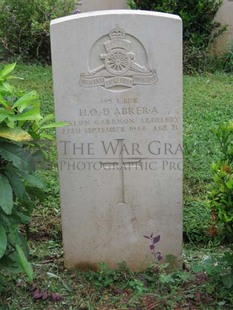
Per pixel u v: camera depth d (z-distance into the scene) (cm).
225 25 496
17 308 192
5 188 174
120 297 198
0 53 472
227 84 437
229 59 490
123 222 210
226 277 195
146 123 203
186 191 266
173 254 212
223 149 198
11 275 207
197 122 342
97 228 211
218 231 194
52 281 207
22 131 174
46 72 434
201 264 206
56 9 467
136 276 209
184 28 488
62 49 198
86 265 214
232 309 190
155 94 201
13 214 183
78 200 209
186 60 478
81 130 204
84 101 202
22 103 181
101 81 200
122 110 202
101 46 198
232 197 187
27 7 468
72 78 200
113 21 196
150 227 210
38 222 245
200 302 193
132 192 208
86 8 509
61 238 238
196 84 427
